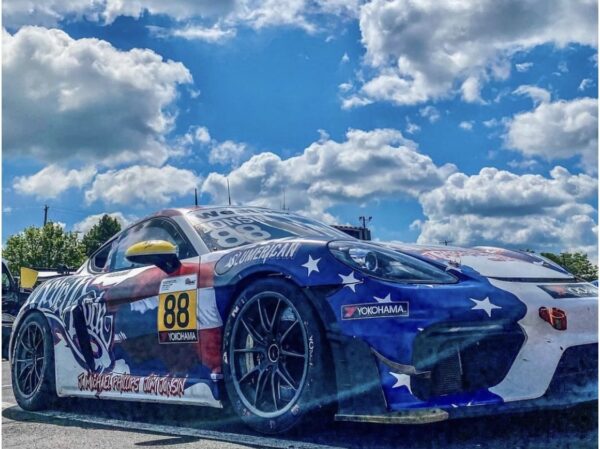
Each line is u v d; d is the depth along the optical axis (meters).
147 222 4.00
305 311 2.82
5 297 8.39
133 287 3.67
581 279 3.46
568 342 2.93
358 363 2.68
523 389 2.81
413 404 2.59
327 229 3.91
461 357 2.72
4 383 5.60
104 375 3.78
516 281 3.09
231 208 3.96
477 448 2.69
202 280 3.29
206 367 3.21
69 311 4.06
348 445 2.71
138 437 3.04
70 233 51.78
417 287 2.74
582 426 3.03
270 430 2.88
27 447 2.91
